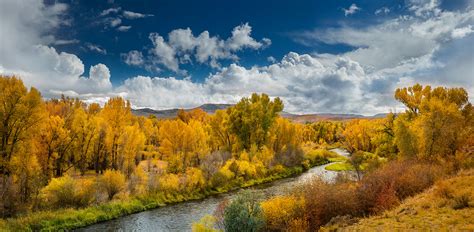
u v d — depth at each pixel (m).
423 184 29.25
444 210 20.22
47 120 48.59
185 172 58.53
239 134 76.12
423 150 45.47
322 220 26.72
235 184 58.31
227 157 68.00
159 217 39.03
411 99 57.66
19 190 36.25
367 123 97.06
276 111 78.69
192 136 67.38
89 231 33.78
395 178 29.83
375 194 27.88
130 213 40.69
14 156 39.53
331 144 153.88
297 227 24.72
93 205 39.81
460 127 46.44
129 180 47.47
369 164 48.12
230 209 25.12
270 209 26.67
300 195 28.94
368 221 22.14
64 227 33.91
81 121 57.16
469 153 41.84
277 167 69.81
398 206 24.39
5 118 39.25
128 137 54.84
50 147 49.47
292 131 86.25
